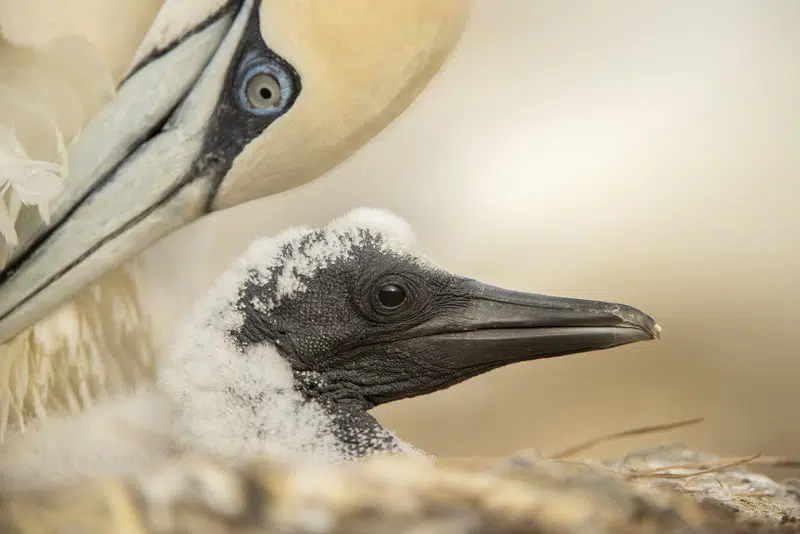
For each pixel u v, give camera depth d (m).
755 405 3.10
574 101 3.21
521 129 3.19
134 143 2.83
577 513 2.74
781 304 3.14
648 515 2.76
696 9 3.27
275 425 2.80
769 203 3.17
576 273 3.15
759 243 3.16
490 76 3.20
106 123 2.83
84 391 2.87
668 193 3.18
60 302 2.83
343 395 2.81
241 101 2.83
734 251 3.15
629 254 3.16
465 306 2.82
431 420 3.07
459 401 3.08
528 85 3.20
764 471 2.93
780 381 3.11
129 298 2.88
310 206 3.11
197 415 2.79
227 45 2.83
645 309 3.13
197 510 2.73
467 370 2.82
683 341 3.12
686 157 3.19
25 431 2.79
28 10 2.81
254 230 3.08
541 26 3.22
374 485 2.74
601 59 3.22
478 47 3.19
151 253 2.88
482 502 2.74
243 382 2.80
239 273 2.81
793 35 3.22
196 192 2.84
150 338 2.88
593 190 3.18
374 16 2.82
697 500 2.78
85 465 2.75
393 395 2.82
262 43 2.83
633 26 3.26
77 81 2.82
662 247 3.16
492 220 3.16
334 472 2.75
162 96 2.83
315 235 2.82
